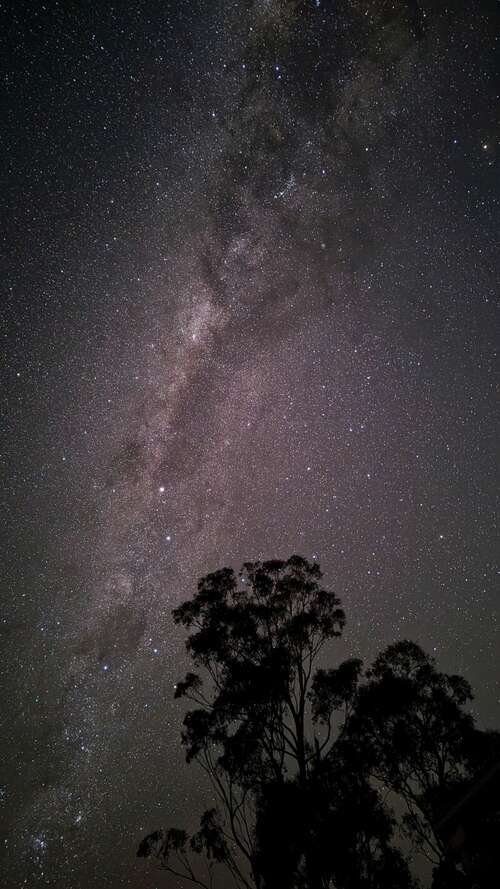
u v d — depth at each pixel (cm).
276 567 1026
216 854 850
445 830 608
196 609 1001
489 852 584
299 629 948
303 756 872
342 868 743
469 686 888
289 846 763
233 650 958
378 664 918
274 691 894
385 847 776
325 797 795
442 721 854
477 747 812
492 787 578
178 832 888
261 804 821
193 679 970
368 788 809
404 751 831
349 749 845
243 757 866
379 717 850
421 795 827
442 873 727
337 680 895
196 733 903
